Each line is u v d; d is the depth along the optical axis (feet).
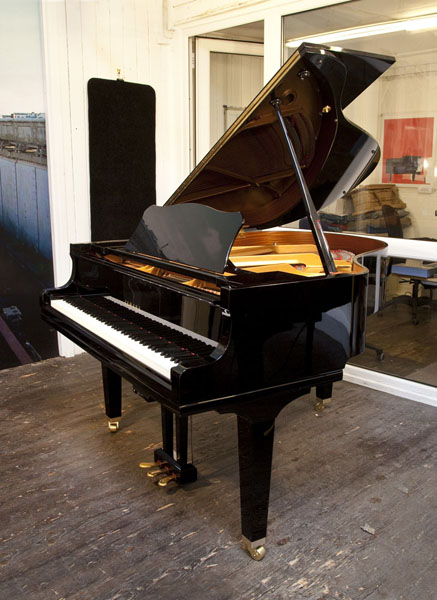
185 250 7.08
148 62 14.57
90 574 6.32
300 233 10.77
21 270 13.08
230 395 5.94
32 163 12.88
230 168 8.15
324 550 6.71
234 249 9.59
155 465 8.30
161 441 9.45
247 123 7.18
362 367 12.17
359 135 7.96
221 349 5.89
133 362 6.61
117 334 7.23
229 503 7.69
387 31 10.78
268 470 6.40
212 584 6.15
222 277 6.18
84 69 13.32
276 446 9.31
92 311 8.39
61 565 6.48
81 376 12.53
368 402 11.15
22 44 12.30
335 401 11.21
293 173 8.80
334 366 6.72
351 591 6.02
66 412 10.63
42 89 12.80
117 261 8.57
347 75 6.84
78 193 13.75
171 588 6.09
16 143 12.52
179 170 15.58
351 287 6.63
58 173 13.23
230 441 9.45
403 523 7.24
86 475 8.41
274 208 9.46
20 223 12.90
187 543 6.85
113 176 14.24
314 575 6.28
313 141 8.21
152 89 14.66
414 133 10.80
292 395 6.43
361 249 10.00
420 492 7.96
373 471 8.53
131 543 6.86
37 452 9.11
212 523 7.25
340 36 11.47
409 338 11.66
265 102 6.89
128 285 7.91
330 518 7.34
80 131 13.52
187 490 8.01
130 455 8.99
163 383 5.99
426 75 10.45
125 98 14.12
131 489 8.04
